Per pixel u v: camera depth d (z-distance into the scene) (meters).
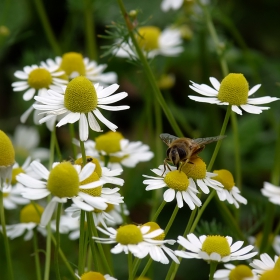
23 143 0.63
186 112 0.65
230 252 0.39
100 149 0.46
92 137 0.48
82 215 0.39
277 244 0.47
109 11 0.63
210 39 0.65
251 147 0.60
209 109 0.56
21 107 0.66
